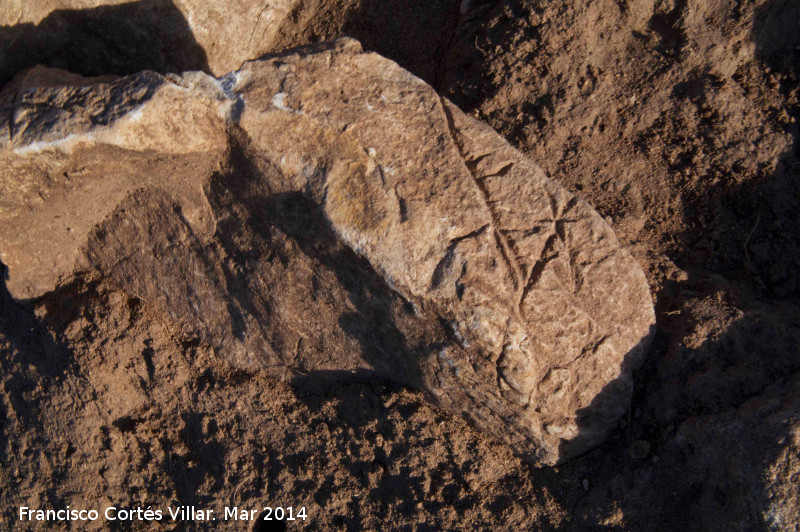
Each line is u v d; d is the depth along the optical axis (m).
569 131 3.19
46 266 2.97
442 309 2.29
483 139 2.45
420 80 2.49
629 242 3.05
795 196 2.97
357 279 2.42
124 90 2.37
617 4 3.02
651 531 2.41
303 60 2.42
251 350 2.86
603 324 2.46
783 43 2.95
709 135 3.02
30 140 2.36
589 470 2.61
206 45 3.36
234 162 2.46
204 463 2.98
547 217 2.44
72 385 3.06
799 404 2.23
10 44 2.65
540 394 2.41
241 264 2.68
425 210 2.30
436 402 2.56
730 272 3.00
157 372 2.99
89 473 3.14
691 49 2.99
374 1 3.83
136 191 2.73
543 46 3.14
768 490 2.07
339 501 2.78
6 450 3.33
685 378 2.53
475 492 2.64
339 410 2.78
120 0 2.84
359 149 2.33
